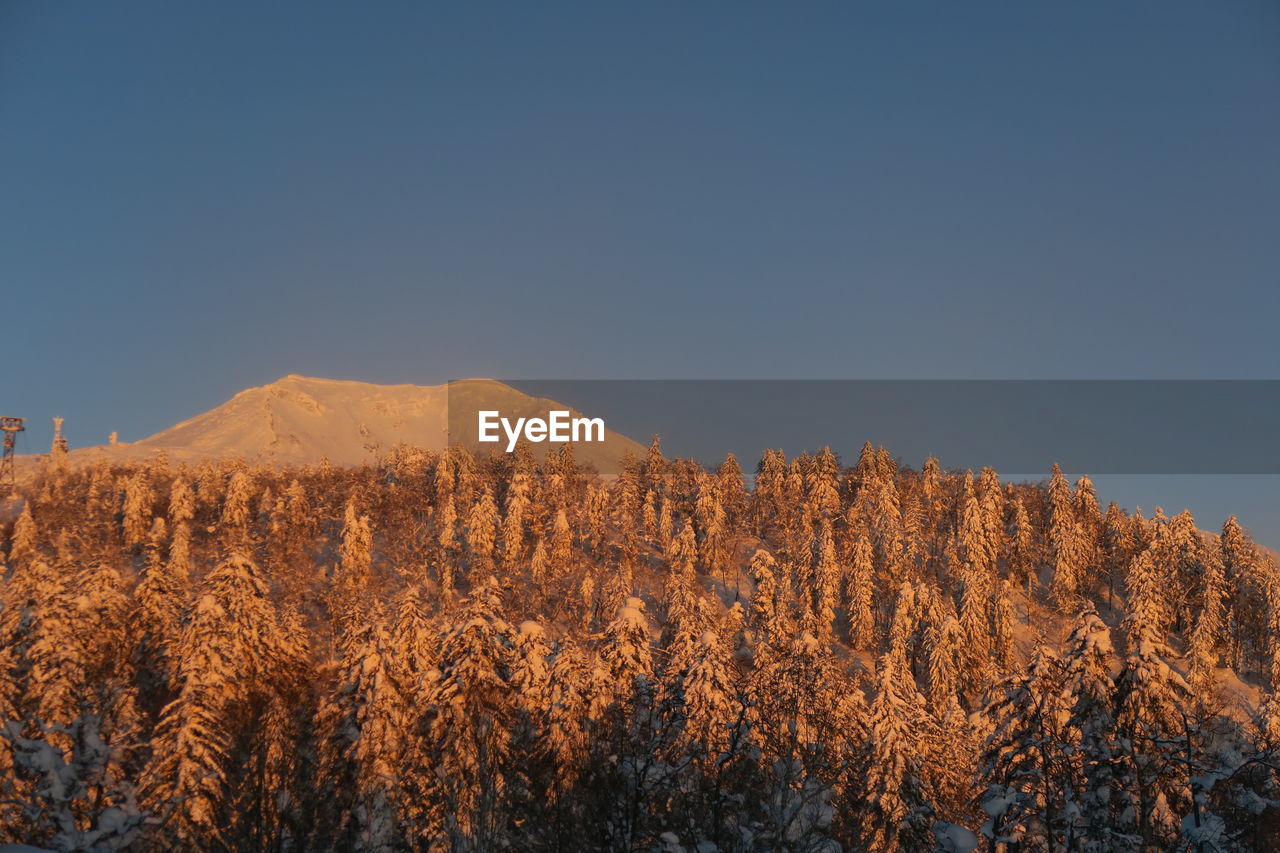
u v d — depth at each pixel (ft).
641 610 115.65
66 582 154.61
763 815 87.35
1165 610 255.50
